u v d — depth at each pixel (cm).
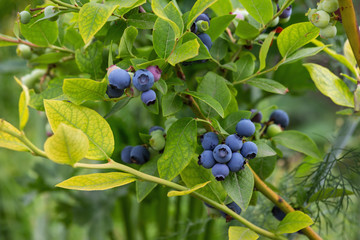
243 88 64
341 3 42
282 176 64
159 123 64
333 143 60
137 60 43
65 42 55
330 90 51
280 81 63
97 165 42
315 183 54
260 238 58
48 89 48
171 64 42
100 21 41
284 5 48
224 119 46
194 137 44
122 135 63
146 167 48
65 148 39
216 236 68
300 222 45
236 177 43
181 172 47
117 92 43
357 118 59
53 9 46
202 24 45
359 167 54
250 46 51
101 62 49
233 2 55
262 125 55
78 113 42
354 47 44
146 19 46
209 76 47
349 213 64
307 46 57
